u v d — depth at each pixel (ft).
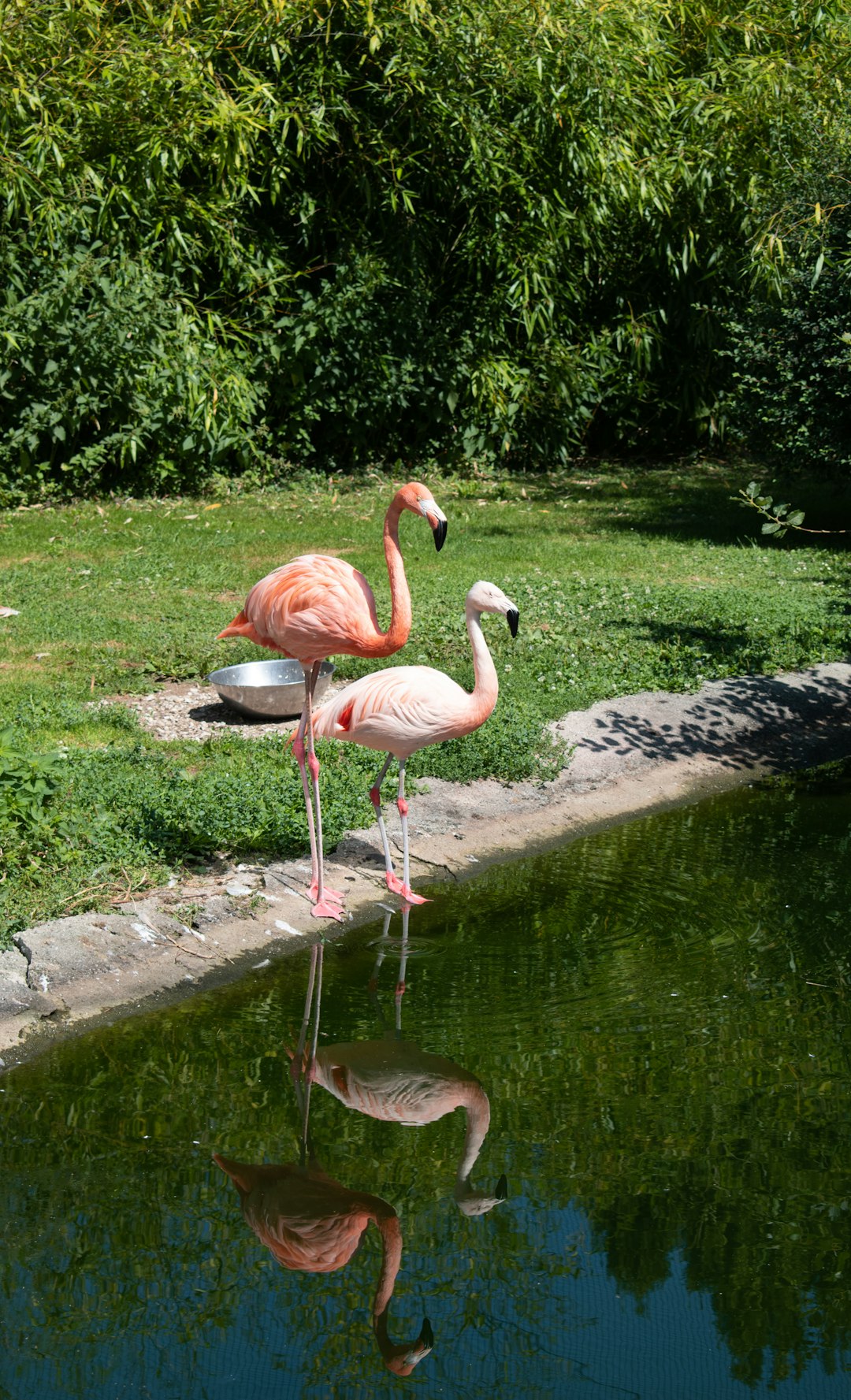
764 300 47.32
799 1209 12.62
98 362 44.47
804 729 27.50
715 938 18.48
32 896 17.83
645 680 28.35
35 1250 12.18
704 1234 12.30
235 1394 10.55
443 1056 15.44
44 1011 15.96
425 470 53.93
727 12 54.08
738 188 52.65
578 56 49.08
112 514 43.86
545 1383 10.65
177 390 45.93
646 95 52.06
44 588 33.99
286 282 51.67
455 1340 11.17
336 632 18.47
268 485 50.44
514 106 51.34
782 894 20.04
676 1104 14.35
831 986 16.98
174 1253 12.21
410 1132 14.11
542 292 52.34
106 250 46.42
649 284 56.80
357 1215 12.78
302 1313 11.49
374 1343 11.13
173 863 19.58
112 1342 11.12
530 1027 16.03
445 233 53.98
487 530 43.50
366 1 46.14
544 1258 12.13
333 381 51.24
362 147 50.78
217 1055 15.58
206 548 39.17
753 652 30.32
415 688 18.71
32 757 20.43
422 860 21.06
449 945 18.35
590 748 25.26
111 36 45.39
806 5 51.01
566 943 18.39
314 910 18.89
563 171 51.49
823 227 38.63
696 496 50.90
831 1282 11.71
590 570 37.99
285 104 48.21
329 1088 14.97
